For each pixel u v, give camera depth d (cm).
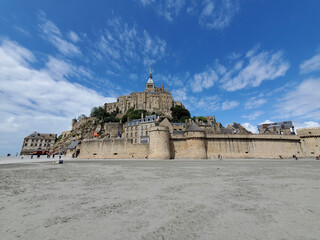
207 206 536
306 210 493
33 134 9200
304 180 970
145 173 1316
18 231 374
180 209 511
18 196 657
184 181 958
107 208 521
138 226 401
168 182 929
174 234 361
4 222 423
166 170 1523
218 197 633
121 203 568
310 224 401
